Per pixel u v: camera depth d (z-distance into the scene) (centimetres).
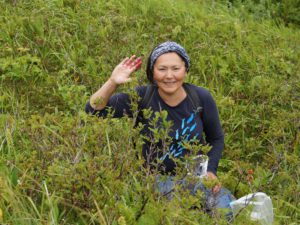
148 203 302
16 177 315
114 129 339
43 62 520
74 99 458
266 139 498
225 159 456
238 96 550
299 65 617
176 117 360
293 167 438
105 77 512
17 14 564
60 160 315
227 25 663
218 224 294
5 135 368
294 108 549
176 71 349
